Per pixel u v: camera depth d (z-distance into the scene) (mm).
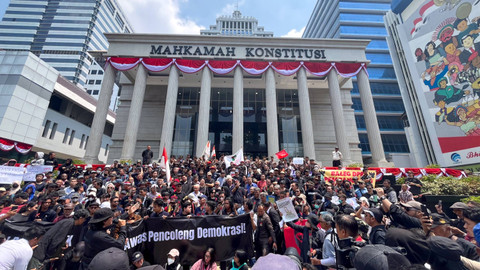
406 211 3404
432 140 28516
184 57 25531
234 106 24062
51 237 3887
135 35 25641
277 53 26156
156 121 29922
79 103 35469
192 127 30312
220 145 29969
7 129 24312
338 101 24688
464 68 25750
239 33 102375
